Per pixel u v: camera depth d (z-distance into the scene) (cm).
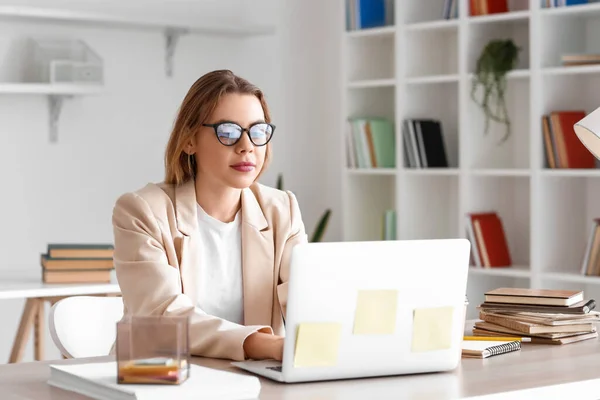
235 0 539
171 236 240
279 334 252
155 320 171
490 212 482
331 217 571
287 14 556
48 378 194
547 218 448
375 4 518
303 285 185
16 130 476
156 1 512
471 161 471
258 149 235
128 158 507
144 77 511
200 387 170
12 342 481
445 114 516
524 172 446
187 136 236
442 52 512
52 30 481
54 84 452
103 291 401
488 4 463
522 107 484
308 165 564
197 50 527
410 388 185
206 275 246
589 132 240
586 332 250
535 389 186
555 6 437
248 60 544
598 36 459
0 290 384
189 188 247
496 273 458
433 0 509
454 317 202
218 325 214
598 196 462
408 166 495
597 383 196
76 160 492
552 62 446
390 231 503
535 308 249
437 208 513
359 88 524
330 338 189
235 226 251
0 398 176
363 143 514
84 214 496
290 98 557
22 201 479
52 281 409
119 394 169
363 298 191
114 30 501
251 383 175
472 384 189
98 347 287
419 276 196
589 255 428
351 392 181
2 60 468
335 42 572
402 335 196
